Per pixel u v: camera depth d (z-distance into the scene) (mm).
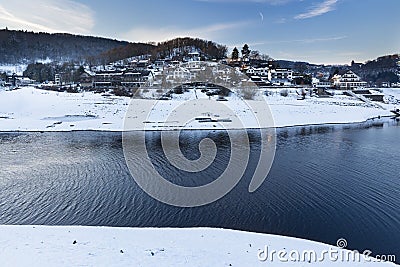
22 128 45531
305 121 53656
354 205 17875
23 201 18641
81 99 64062
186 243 11656
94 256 9797
